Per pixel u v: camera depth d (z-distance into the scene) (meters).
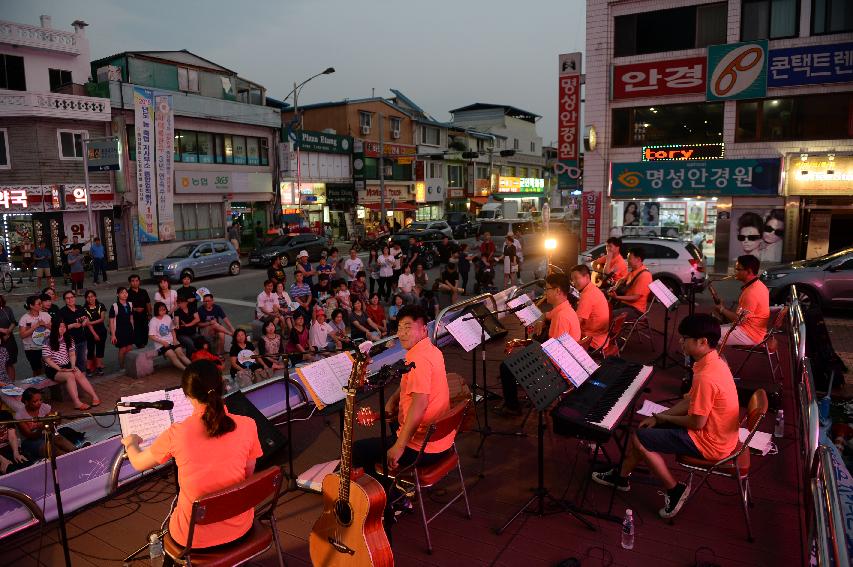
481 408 6.62
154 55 27.14
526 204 56.56
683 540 4.10
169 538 3.20
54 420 3.38
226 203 28.92
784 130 18.22
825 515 2.81
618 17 19.41
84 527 4.52
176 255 21.58
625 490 4.76
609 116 19.95
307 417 6.42
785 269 13.41
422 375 3.72
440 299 15.73
